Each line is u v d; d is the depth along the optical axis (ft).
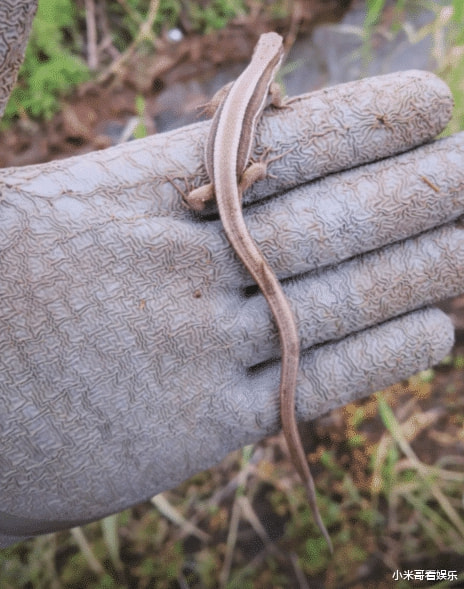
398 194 1.02
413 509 1.30
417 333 1.06
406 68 1.43
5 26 0.89
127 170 1.00
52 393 1.00
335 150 1.02
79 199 0.99
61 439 1.01
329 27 1.47
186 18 1.46
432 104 1.01
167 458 1.04
